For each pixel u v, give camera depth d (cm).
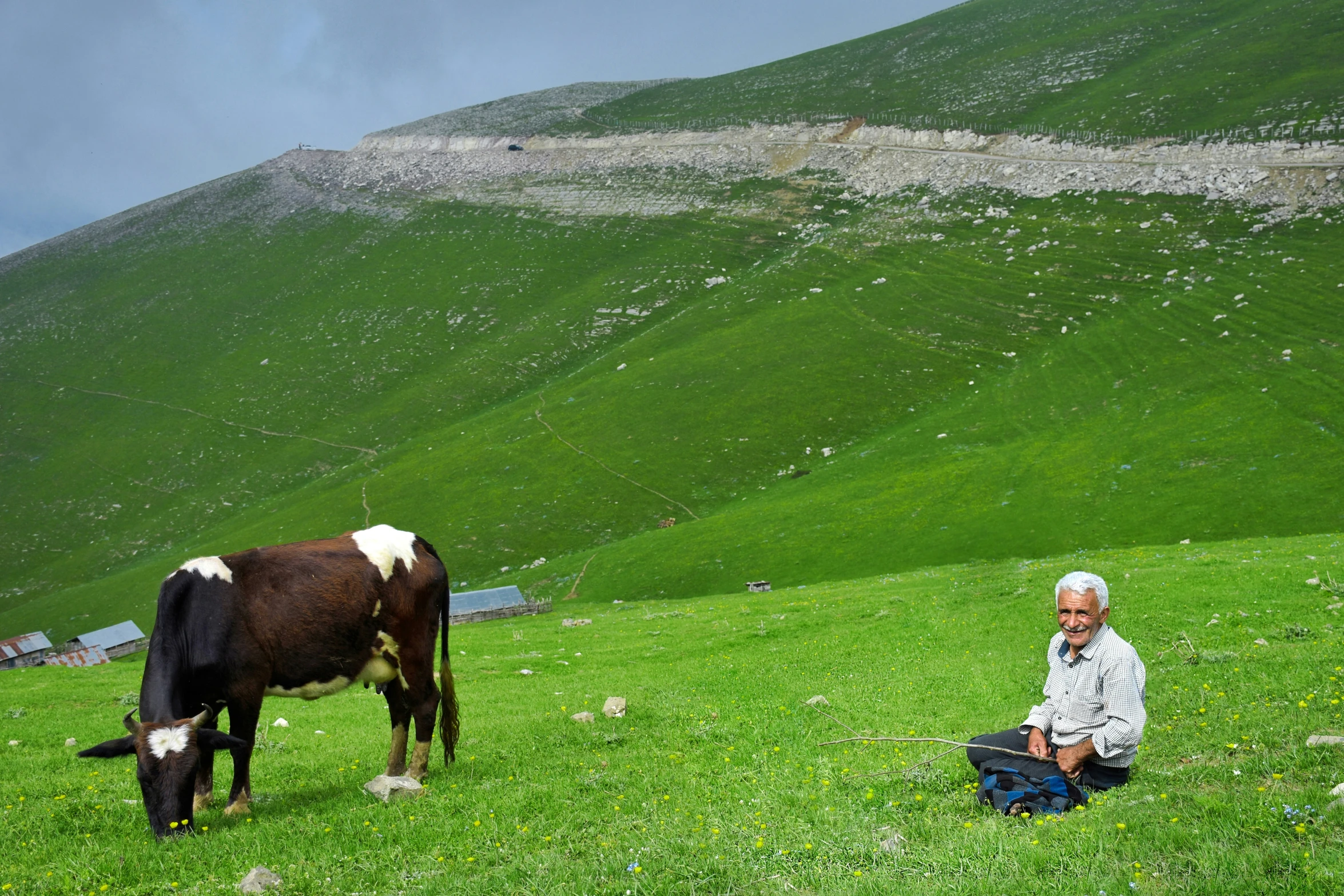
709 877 719
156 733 1026
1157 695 1381
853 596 4403
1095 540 6419
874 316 13088
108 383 16700
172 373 16712
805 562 7281
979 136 18150
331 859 868
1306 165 13400
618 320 15462
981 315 12431
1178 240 12875
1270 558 3384
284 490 12625
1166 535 6272
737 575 7350
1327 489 6353
